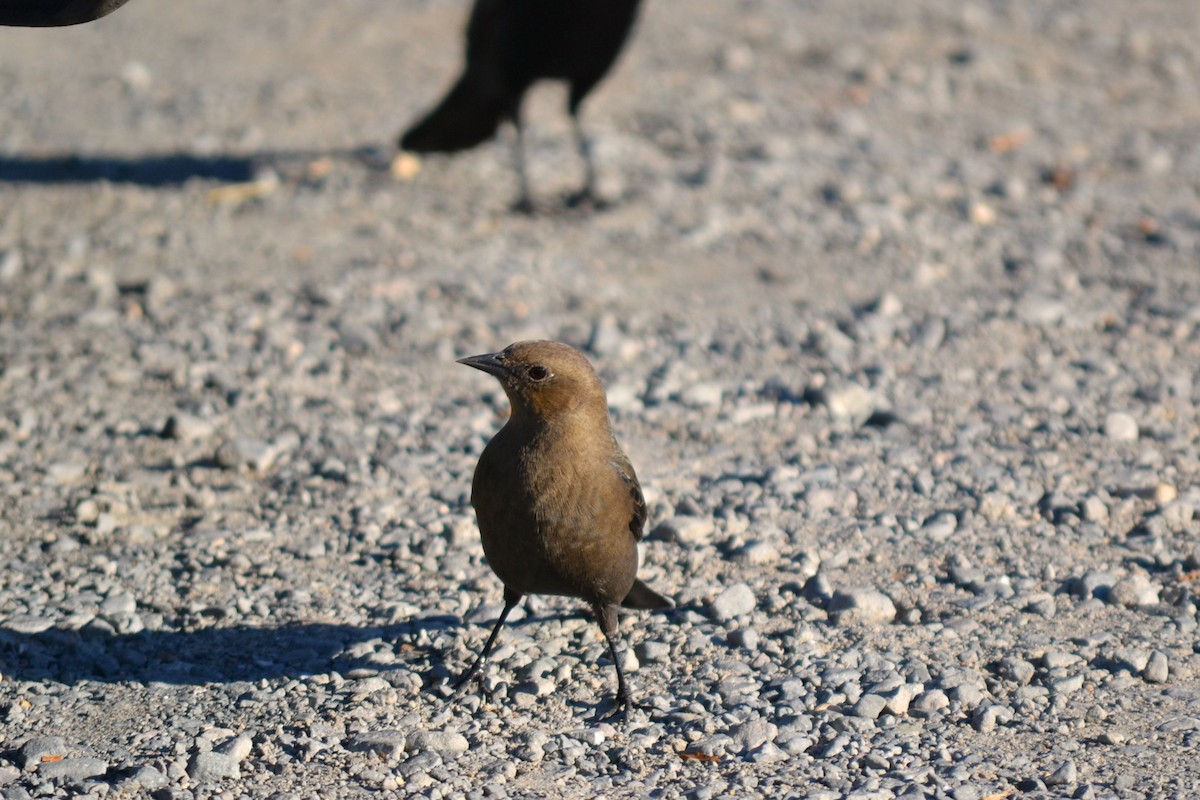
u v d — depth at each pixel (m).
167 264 16.09
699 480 10.92
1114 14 26.72
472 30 17.56
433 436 11.80
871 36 25.50
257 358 13.45
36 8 7.38
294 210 17.86
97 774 7.12
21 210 17.94
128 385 12.90
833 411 12.12
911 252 16.20
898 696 7.66
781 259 16.12
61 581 9.39
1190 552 9.47
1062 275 15.33
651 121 21.41
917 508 10.38
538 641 8.65
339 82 24.09
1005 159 19.27
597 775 7.15
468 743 7.45
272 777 7.12
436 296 14.98
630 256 16.28
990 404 12.24
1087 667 8.12
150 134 21.33
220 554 9.83
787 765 7.14
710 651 8.45
